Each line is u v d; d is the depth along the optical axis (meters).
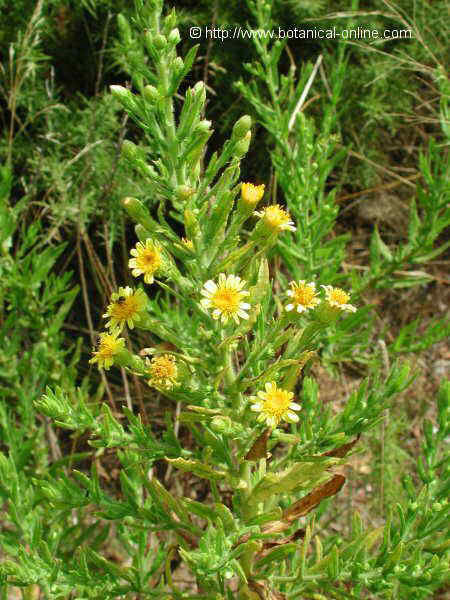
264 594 0.21
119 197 0.35
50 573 0.20
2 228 0.29
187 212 0.16
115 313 0.18
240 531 0.19
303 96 0.30
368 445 0.34
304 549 0.20
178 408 0.34
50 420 0.31
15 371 0.30
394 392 0.19
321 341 0.33
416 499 0.21
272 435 0.19
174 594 0.21
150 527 0.21
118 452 0.22
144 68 0.15
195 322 0.26
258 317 0.19
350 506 0.33
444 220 0.30
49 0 0.36
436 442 0.22
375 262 0.33
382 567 0.20
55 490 0.20
